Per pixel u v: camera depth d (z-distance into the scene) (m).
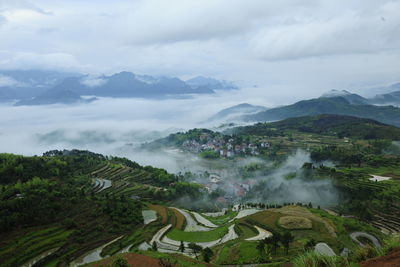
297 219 118.94
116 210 130.12
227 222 150.75
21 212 107.62
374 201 156.50
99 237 109.38
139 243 108.75
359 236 106.75
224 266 76.88
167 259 56.22
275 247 87.62
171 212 154.75
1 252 88.31
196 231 127.31
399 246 29.20
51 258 91.00
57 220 112.12
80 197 137.50
